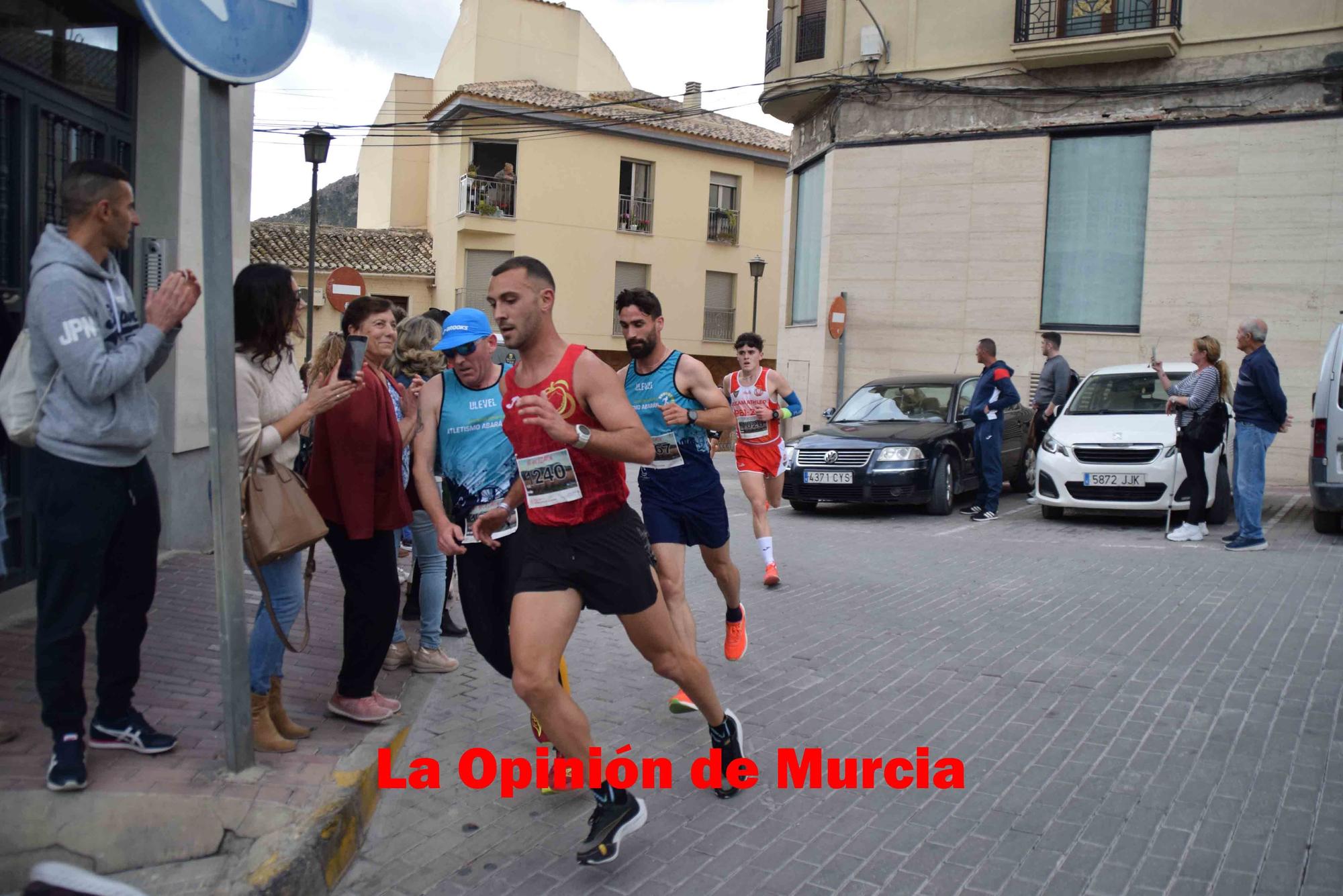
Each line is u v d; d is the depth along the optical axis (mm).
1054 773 4375
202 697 4602
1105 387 12203
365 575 4543
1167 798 4090
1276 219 15281
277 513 3900
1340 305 14945
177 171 7211
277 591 4137
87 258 3486
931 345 18000
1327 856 3584
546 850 3818
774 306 36906
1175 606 7258
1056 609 7246
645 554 3803
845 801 4156
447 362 4648
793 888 3484
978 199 17531
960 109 17656
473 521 4453
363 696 4676
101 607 3832
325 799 3744
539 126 32438
